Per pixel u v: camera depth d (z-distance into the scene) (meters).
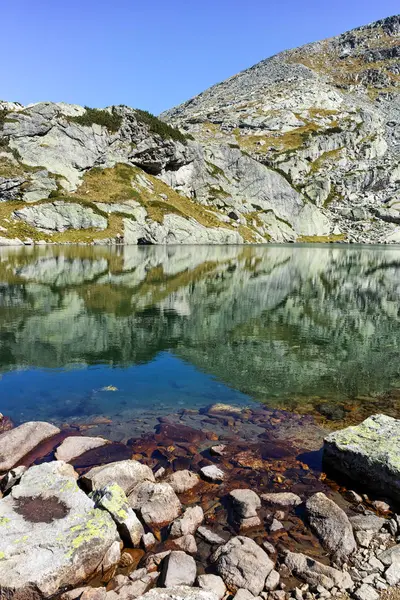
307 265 44.69
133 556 5.10
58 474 6.08
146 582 4.65
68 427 8.51
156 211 72.25
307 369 12.81
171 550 5.17
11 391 10.42
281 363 13.34
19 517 5.19
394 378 12.22
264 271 38.12
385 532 5.56
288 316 20.38
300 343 15.75
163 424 8.69
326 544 5.30
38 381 11.16
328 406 10.02
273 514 5.88
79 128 76.50
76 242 60.91
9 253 45.62
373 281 34.00
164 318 18.80
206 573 4.84
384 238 95.81
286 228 91.25
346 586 4.64
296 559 4.97
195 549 5.20
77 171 74.81
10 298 22.16
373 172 116.69
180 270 36.59
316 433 8.54
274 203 94.62
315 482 6.80
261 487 6.58
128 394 10.42
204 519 5.77
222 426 8.71
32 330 16.00
